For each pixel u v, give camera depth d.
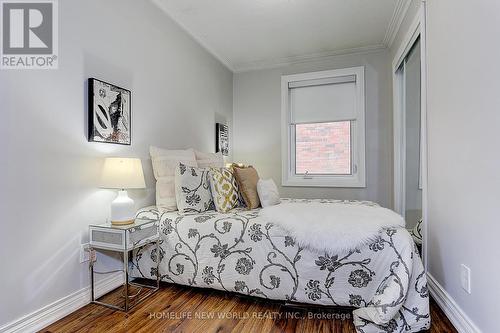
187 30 3.04
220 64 3.87
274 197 2.51
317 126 3.90
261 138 4.11
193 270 2.02
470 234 1.42
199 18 2.84
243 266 1.90
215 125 3.72
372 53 3.59
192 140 3.19
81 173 1.84
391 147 3.50
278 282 1.81
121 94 2.16
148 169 2.47
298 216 1.87
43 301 1.60
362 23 2.97
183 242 2.05
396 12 2.73
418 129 2.53
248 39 3.31
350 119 3.71
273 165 4.04
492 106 1.22
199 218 2.07
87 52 1.89
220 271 1.95
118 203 1.88
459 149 1.54
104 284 2.01
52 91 1.67
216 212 2.26
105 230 1.81
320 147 3.88
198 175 2.33
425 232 2.06
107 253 2.04
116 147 2.12
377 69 3.57
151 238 2.00
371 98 3.59
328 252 1.69
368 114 3.60
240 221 1.97
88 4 1.90
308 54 3.73
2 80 1.43
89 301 1.87
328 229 1.71
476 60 1.35
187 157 2.56
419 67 2.46
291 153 4.01
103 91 1.99
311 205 2.21
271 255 1.84
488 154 1.26
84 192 1.86
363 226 1.69
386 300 1.48
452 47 1.61
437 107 1.85
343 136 3.77
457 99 1.55
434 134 1.91
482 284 1.31
